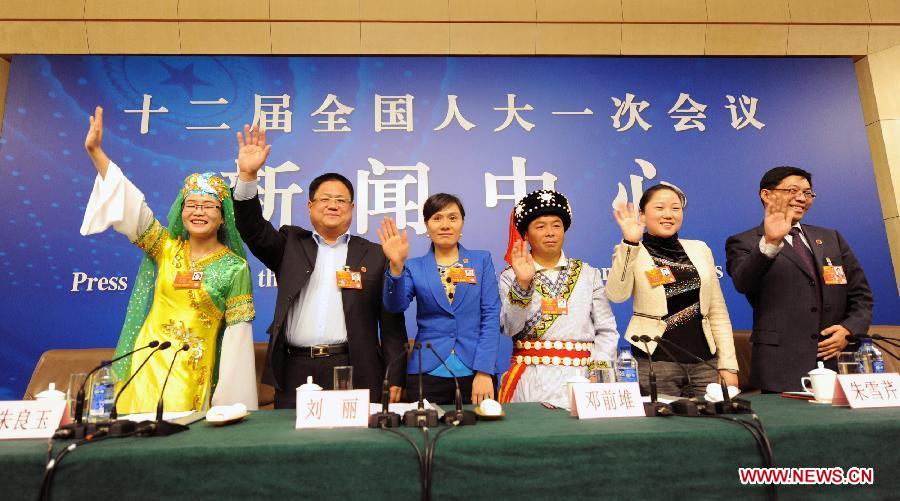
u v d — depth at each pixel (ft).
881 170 12.74
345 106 12.64
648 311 7.50
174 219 7.01
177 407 6.24
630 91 13.04
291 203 12.10
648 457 3.36
